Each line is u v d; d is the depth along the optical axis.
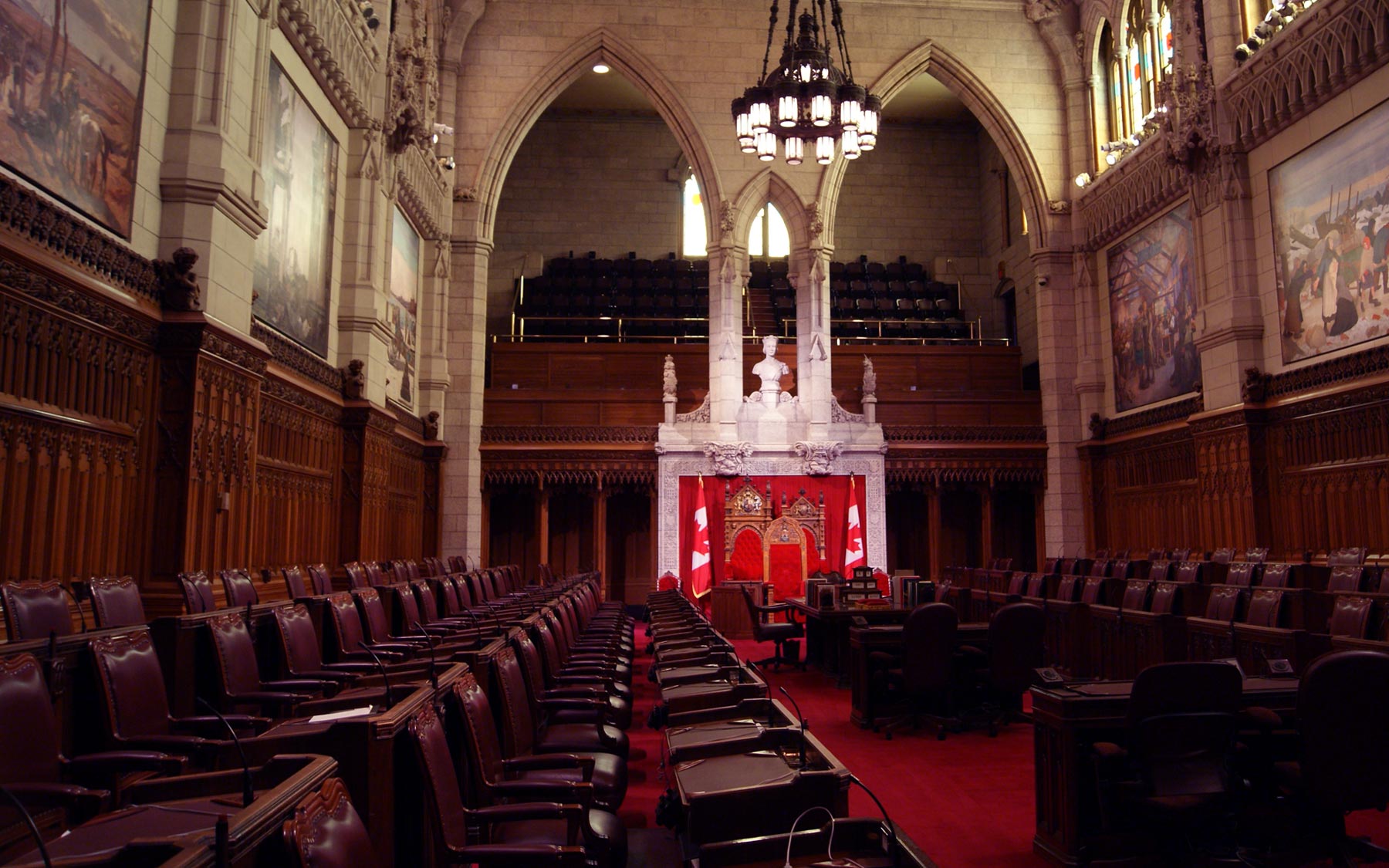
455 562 16.88
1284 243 15.29
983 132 29.42
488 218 21.34
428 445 19.55
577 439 21.25
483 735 4.09
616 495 23.20
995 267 28.56
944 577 20.70
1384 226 13.06
